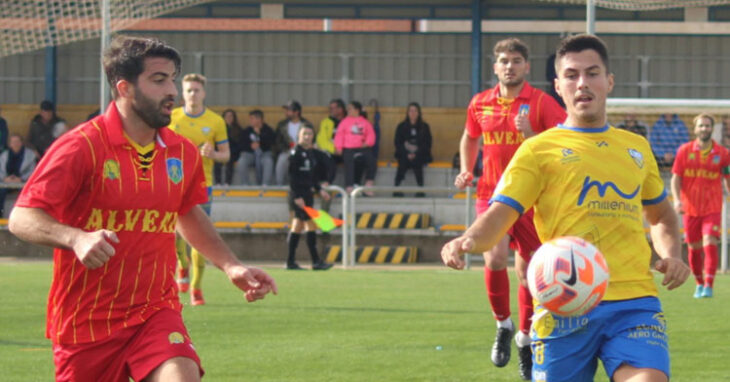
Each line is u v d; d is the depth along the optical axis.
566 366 12.04
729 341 24.39
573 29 69.44
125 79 11.72
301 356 21.78
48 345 23.50
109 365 11.72
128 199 11.77
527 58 21.89
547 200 12.61
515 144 21.86
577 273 11.23
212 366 20.52
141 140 11.99
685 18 69.50
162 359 11.22
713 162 35.78
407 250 56.88
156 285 11.95
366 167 60.91
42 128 61.75
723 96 69.62
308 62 70.94
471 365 20.70
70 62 70.38
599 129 12.76
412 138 61.78
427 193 63.56
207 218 12.99
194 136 32.34
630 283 12.12
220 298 34.16
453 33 70.31
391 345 23.47
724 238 49.62
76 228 11.23
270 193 61.00
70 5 56.53
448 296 35.19
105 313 11.67
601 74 12.60
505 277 20.31
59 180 11.38
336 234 58.84
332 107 62.59
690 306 32.62
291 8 70.81
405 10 70.50
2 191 58.69
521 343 19.53
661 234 13.12
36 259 56.00
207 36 70.94
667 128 57.47
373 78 70.81
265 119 70.56
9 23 56.06
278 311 30.36
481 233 12.07
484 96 22.23
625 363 11.61
